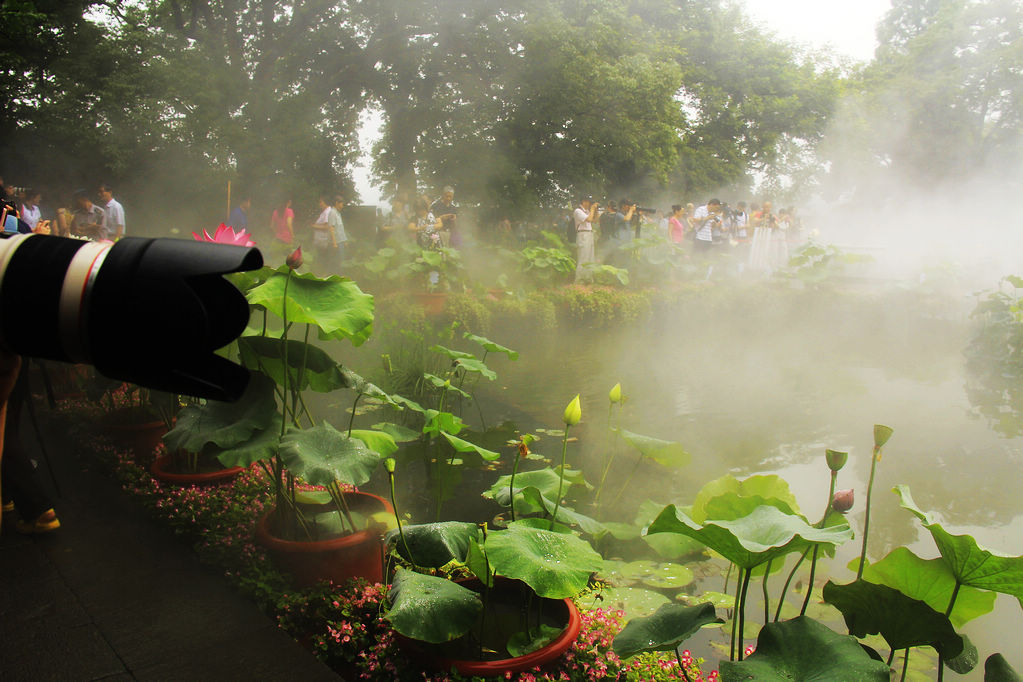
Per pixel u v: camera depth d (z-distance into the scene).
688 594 3.11
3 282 0.77
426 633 2.02
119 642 2.33
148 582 2.72
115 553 2.95
